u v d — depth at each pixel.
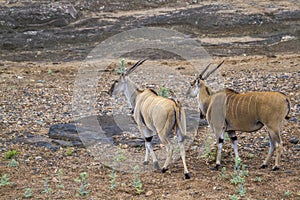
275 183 27.75
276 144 29.19
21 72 61.78
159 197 26.84
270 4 93.88
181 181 28.84
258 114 29.31
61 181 29.70
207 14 87.00
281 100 28.81
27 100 48.41
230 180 28.31
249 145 34.50
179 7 93.50
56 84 55.03
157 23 83.38
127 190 27.91
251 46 73.12
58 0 95.25
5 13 84.75
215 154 32.59
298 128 36.72
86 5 93.12
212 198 26.28
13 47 75.56
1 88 53.25
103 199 26.92
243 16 85.88
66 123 40.78
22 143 36.81
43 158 33.97
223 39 77.56
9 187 28.86
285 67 58.94
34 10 86.38
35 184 29.36
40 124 41.06
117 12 91.12
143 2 95.25
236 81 51.97
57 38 78.62
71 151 35.09
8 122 41.62
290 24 83.75
